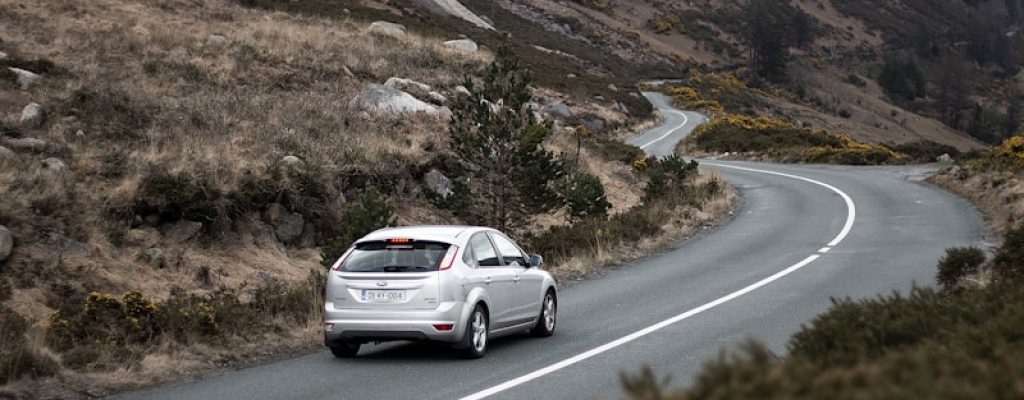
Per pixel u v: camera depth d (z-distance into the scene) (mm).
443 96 38375
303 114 29000
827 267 20125
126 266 17219
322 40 44281
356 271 12438
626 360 11789
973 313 7711
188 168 20812
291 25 47312
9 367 10641
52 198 17703
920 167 45094
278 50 38938
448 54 51750
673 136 79500
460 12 113312
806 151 57281
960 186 33875
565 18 193750
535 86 75500
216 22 43688
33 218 16984
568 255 23109
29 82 25922
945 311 7801
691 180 38344
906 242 23438
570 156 36188
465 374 11289
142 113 25219
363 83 38000
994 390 4141
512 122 24469
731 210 33000
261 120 27203
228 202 20234
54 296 15328
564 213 28891
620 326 14633
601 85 93562
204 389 10789
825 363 6500
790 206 33094
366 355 13031
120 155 20922
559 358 12188
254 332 13695
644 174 40562
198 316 13461
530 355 12570
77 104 24516
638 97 104812
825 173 45688
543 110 68938
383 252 12633
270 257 20125
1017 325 6430
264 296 15805
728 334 13336
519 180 23969
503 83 24656
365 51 45375
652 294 17812
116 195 19016
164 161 21234
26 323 12656
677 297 17266
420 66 45938
